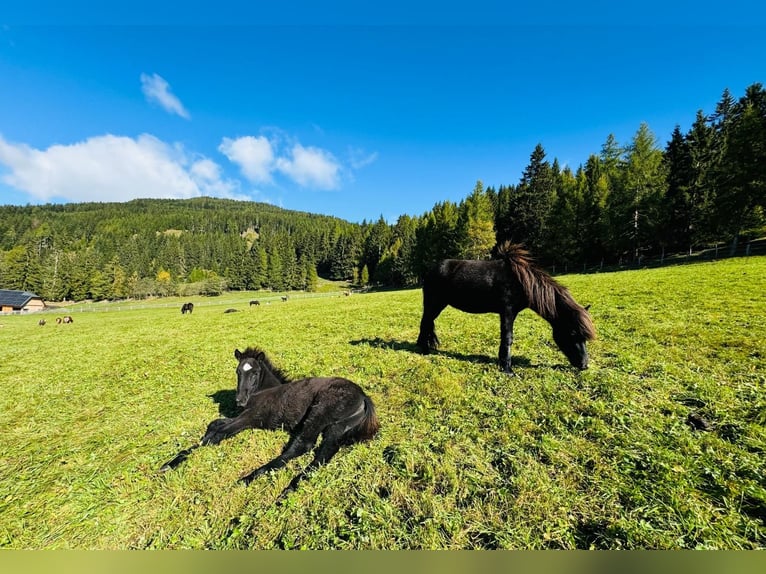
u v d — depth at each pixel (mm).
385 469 3582
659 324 8109
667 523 2604
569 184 47031
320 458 3811
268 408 4738
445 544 2633
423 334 7812
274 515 3020
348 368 7258
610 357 6340
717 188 30484
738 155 28281
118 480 3770
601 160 49250
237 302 63594
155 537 2910
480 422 4434
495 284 6250
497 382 5617
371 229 105188
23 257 81875
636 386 4973
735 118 36156
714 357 5797
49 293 78688
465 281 6613
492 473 3389
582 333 5520
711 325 7582
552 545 2570
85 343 16047
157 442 4688
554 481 3180
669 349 6375
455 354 7523
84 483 3752
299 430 4570
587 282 19859
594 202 41000
